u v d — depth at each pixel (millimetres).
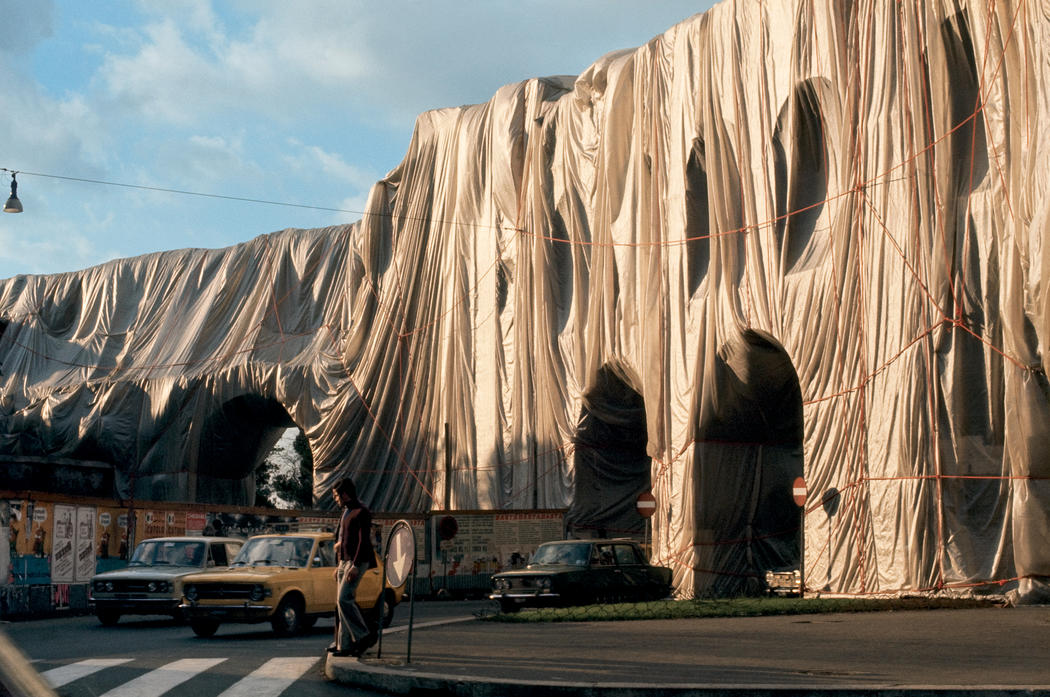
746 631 15844
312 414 55031
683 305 34875
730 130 33375
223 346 61250
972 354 24453
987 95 24469
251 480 64125
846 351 27625
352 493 12281
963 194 25188
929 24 26141
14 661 3346
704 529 33250
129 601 21312
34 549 26047
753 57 32656
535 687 9227
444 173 49875
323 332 57406
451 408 46938
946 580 23953
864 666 10633
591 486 40531
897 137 26969
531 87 46250
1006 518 23250
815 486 28141
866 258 27375
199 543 22859
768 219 31359
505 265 45406
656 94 37000
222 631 19844
